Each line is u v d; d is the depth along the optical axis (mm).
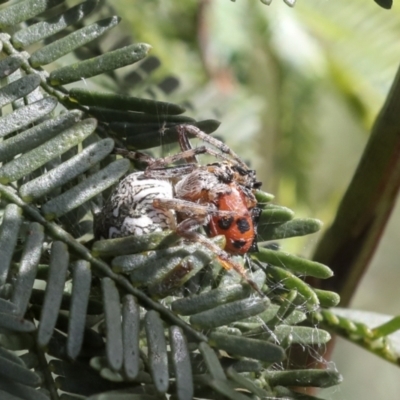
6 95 139
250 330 139
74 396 132
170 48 175
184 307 136
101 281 136
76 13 144
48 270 135
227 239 145
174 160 150
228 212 145
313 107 185
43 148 138
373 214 157
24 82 139
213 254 138
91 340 135
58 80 143
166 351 134
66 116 139
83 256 137
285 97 184
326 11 183
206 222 145
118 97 144
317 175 189
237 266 142
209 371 133
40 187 138
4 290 135
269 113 184
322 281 160
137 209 146
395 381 225
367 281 248
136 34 172
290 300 140
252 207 146
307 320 152
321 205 189
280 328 139
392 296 247
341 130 190
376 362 227
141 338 137
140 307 138
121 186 147
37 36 143
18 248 139
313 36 184
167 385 132
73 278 135
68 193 138
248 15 182
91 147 139
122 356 132
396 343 155
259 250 144
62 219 144
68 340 133
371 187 156
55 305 133
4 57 143
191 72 176
